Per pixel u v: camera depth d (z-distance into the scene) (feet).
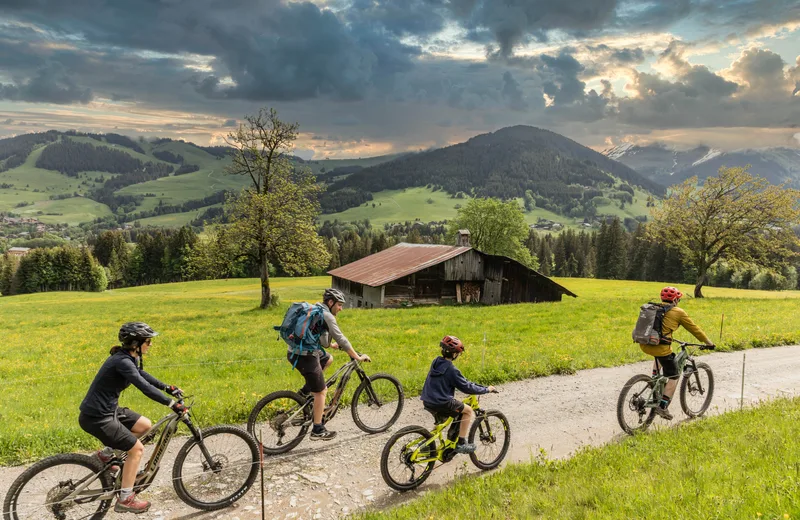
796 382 42.09
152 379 20.70
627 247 452.76
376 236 524.52
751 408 33.45
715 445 25.26
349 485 23.89
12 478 23.97
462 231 164.45
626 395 29.37
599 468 23.35
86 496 19.21
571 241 515.91
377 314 104.68
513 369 44.06
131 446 19.52
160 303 201.98
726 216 147.95
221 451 22.52
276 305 151.53
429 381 24.32
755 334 61.67
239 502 22.34
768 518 16.47
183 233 454.81
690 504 18.10
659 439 27.22
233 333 84.12
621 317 90.07
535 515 19.11
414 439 24.13
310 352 26.05
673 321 29.91
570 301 124.16
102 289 421.59
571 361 46.98
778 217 141.18
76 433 28.68
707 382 34.40
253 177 147.74
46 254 410.11
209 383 42.86
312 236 142.82
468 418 24.49
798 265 391.65
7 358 66.13
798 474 19.74
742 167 146.20
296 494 23.02
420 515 19.51
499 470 24.79
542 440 29.50
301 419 26.99
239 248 142.51
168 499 22.36
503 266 158.20
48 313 159.63
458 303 156.46
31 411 35.42
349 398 34.83
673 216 154.30
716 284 398.83
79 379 49.52
